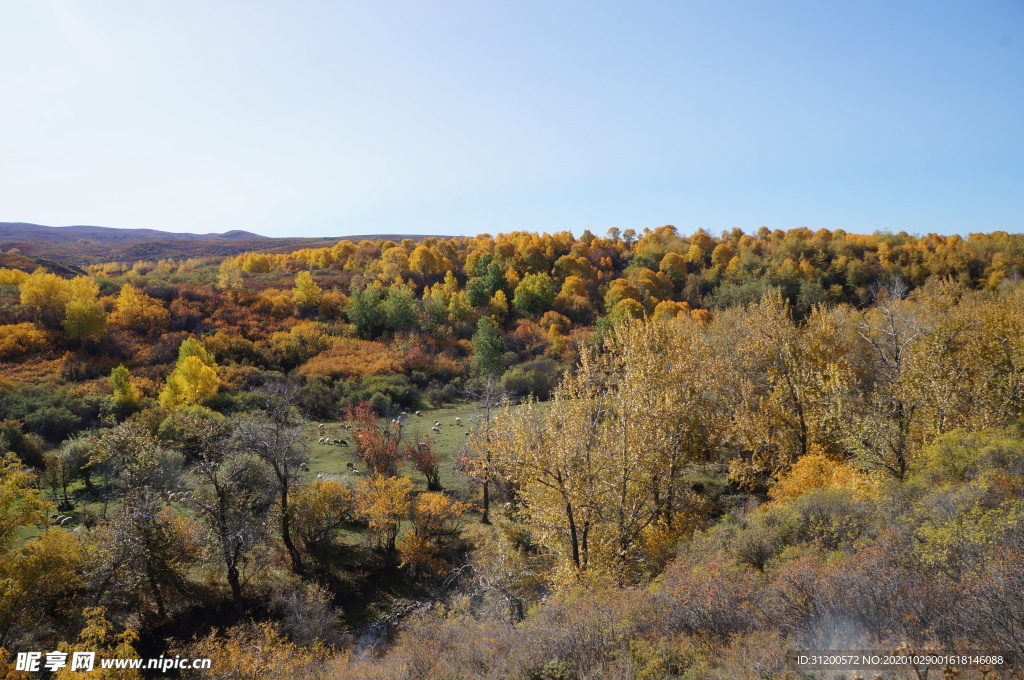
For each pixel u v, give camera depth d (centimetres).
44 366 5503
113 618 2255
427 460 3797
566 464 1789
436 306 8525
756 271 9975
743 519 1677
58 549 2136
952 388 2066
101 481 3538
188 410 4191
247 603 2473
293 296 8819
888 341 2561
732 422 2616
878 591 886
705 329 4316
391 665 1503
